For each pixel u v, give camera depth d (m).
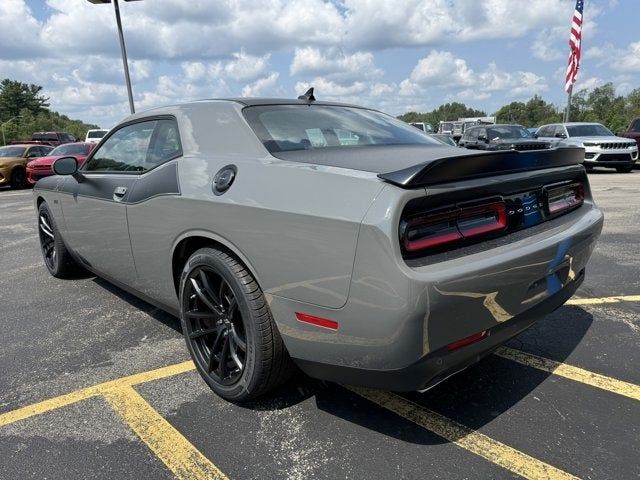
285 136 2.70
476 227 2.18
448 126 43.19
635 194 10.31
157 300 3.25
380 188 1.96
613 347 3.21
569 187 2.87
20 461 2.25
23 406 2.70
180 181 2.76
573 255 2.58
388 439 2.34
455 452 2.24
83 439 2.40
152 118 3.33
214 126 2.85
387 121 3.43
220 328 2.67
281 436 2.38
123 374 3.01
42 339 3.54
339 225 1.99
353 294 1.98
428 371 2.02
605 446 2.25
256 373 2.43
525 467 2.13
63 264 4.75
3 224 8.93
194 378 2.95
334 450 2.28
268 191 2.29
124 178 3.34
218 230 2.48
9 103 105.19
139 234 3.11
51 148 19.91
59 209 4.34
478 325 2.10
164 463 2.22
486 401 2.64
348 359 2.12
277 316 2.30
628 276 4.63
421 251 1.96
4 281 5.01
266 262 2.27
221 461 2.22
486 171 2.15
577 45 20.38
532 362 3.03
